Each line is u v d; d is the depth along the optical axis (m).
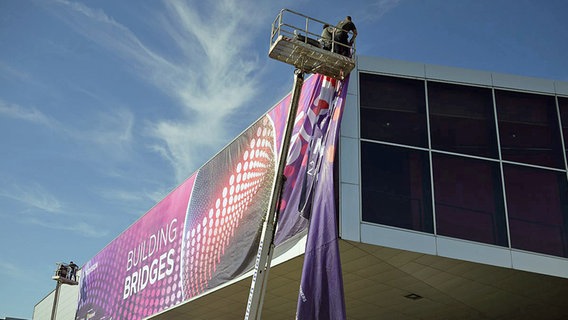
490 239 23.62
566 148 25.88
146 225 41.66
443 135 24.81
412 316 29.52
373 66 25.17
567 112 26.52
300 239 23.45
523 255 23.69
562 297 26.06
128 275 42.84
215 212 32.31
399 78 25.28
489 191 24.42
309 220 22.45
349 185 22.83
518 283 24.75
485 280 24.59
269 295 28.77
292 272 25.38
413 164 24.00
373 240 22.17
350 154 23.39
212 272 30.84
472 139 25.06
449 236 23.19
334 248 20.77
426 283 25.09
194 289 32.31
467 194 24.09
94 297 49.97
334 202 21.61
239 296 30.45
